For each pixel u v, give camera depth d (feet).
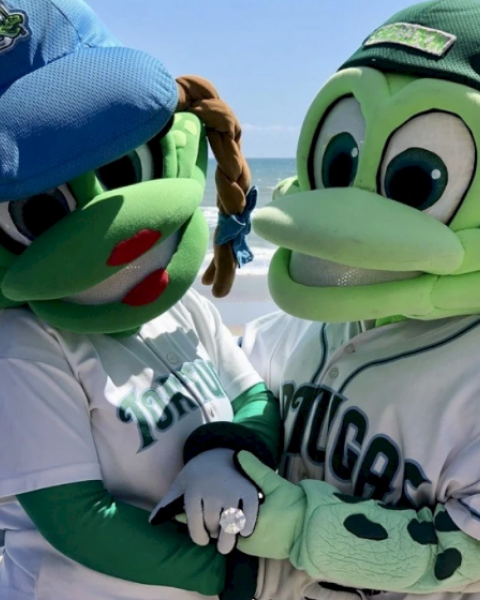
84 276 2.37
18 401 2.57
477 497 2.51
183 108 2.94
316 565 2.53
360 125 2.64
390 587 2.53
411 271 2.56
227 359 3.36
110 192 2.49
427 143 2.51
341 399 2.90
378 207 2.49
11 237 2.52
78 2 2.56
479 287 2.57
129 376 2.83
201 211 2.90
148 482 2.76
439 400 2.67
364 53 2.71
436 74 2.50
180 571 2.63
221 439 2.81
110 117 2.30
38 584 2.72
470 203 2.51
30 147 2.23
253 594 2.71
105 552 2.58
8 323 2.73
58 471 2.55
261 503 2.62
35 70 2.36
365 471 2.77
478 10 2.61
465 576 2.53
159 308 2.64
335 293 2.58
